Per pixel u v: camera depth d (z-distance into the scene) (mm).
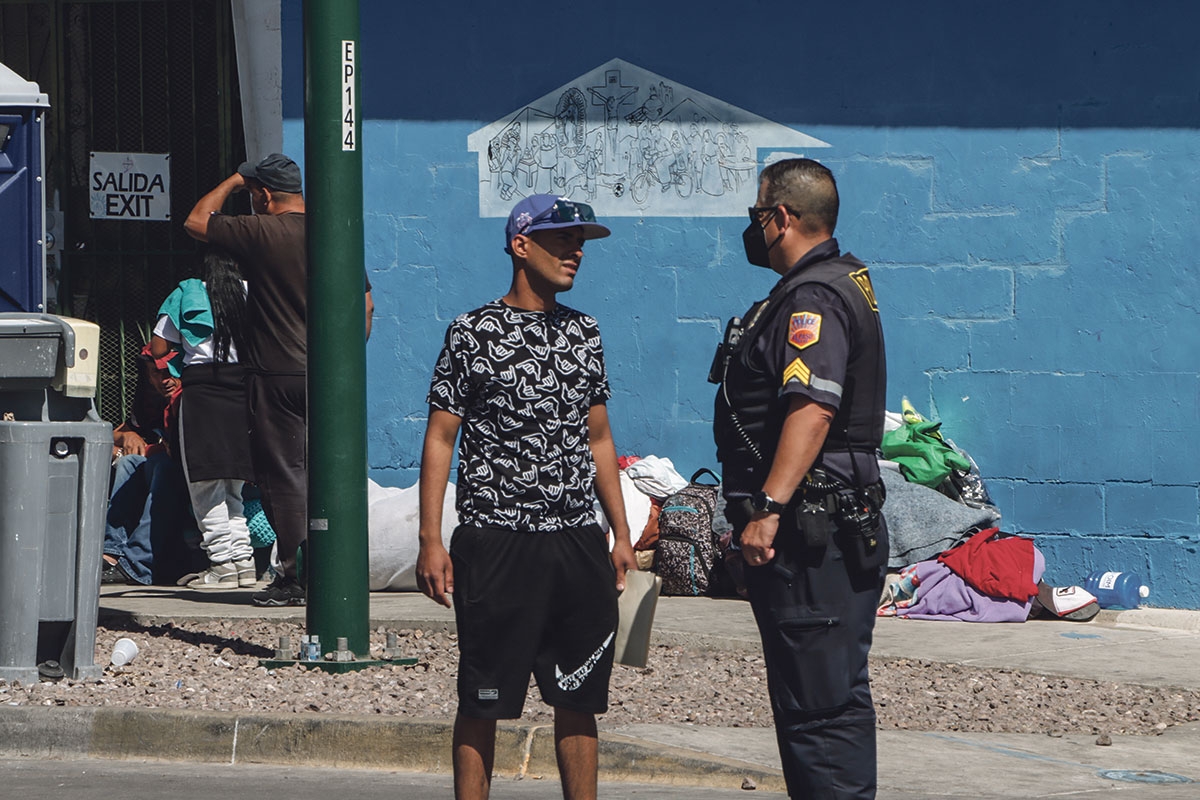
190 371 34781
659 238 36969
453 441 17703
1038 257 35531
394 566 34531
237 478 34906
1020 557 32844
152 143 39406
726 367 17000
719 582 34281
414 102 37438
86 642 25547
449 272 37531
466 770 17453
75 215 39688
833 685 16453
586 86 37062
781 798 20469
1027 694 25844
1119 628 32062
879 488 16812
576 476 17625
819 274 16703
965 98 35781
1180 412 34875
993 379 35812
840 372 16141
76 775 22125
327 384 26375
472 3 37219
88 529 25469
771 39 36438
